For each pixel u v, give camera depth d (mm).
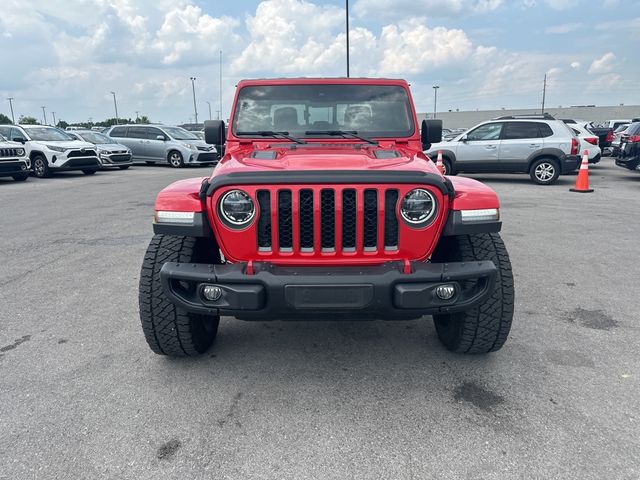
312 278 2736
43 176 15836
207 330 3625
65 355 3557
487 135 13211
